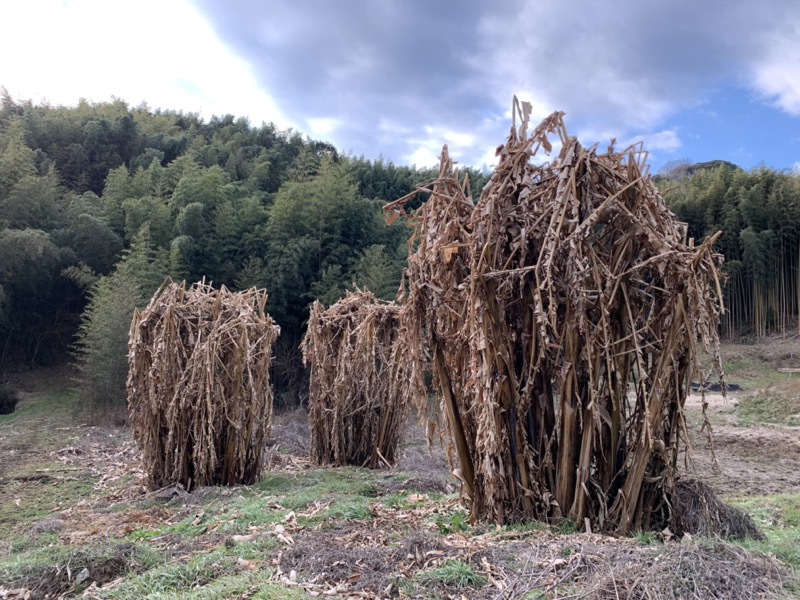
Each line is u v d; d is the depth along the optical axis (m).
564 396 3.67
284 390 15.95
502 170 3.84
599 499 3.66
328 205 16.73
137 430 6.92
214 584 3.15
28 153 17.80
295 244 16.16
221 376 6.83
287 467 8.54
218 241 16.83
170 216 17.16
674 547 2.99
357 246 17.20
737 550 3.06
